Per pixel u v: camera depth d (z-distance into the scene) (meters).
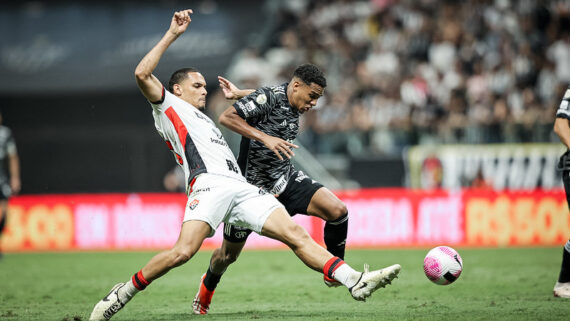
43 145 79.06
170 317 20.25
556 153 47.59
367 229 47.78
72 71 74.62
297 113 20.59
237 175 19.28
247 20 73.56
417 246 47.06
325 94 61.88
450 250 19.95
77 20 79.19
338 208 20.86
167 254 17.94
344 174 53.03
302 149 55.00
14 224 51.53
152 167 76.94
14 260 43.47
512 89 55.97
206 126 19.47
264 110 19.98
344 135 53.62
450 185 49.25
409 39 62.50
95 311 18.33
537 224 45.62
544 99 55.81
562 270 23.28
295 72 20.17
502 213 46.12
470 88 57.12
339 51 65.88
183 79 20.25
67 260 42.94
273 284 29.44
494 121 52.06
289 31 70.06
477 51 59.03
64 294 27.14
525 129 48.62
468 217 46.59
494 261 36.88
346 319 18.97
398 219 47.38
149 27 76.19
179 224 49.59
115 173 77.88
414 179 49.94
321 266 18.14
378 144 52.44
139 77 18.52
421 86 58.31
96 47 76.31
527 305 21.52
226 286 28.95
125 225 50.59
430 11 63.16
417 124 53.69
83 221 51.06
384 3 66.00
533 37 58.66
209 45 72.00
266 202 18.66
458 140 50.50
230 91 22.23
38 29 79.56
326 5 69.62
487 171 48.72
